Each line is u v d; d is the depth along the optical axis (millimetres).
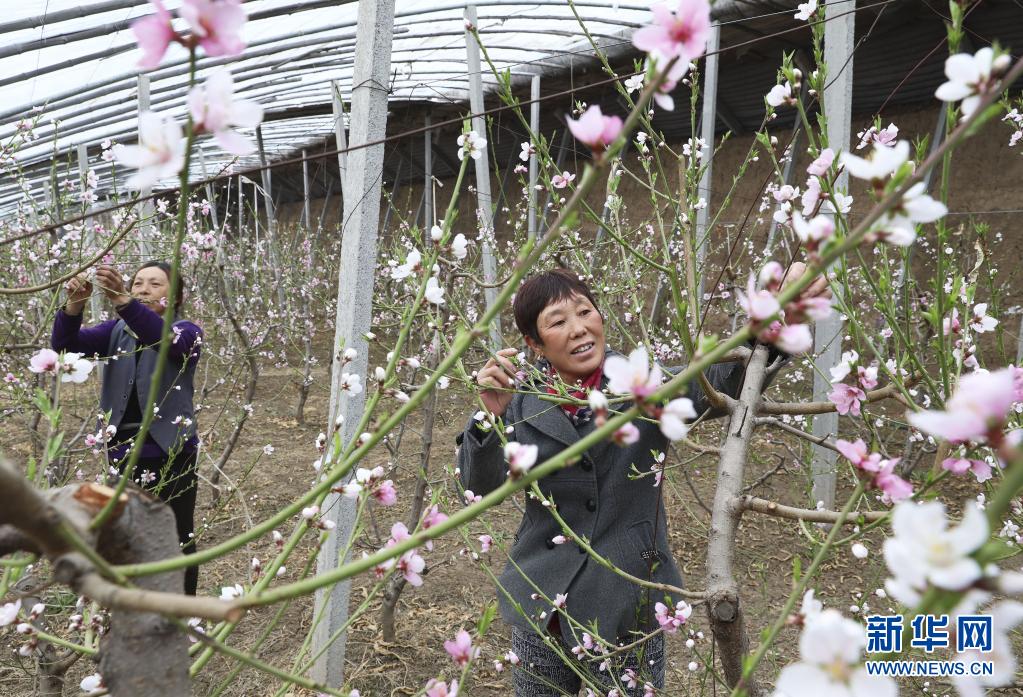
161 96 7957
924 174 495
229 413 6824
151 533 651
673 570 1823
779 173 1484
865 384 1095
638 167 9062
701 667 2471
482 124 4660
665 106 552
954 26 870
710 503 4238
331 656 2557
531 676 1820
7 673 2520
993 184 7066
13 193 10352
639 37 544
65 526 472
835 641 411
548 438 1748
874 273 4137
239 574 3436
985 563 356
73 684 2627
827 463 3748
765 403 1421
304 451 5758
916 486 3096
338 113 5941
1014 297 6555
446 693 862
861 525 1061
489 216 4633
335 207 17578
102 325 2846
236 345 7375
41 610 1271
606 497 1745
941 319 1181
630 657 1832
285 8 5762
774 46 7547
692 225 1826
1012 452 349
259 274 8578
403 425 3746
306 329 8289
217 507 3420
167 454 2793
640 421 1715
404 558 906
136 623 626
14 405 2885
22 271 4094
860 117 8562
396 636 3117
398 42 8242
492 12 7281
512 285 661
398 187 15492
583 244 2500
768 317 506
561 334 1704
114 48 5742
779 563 3553
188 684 651
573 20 7340
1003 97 1078
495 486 1734
